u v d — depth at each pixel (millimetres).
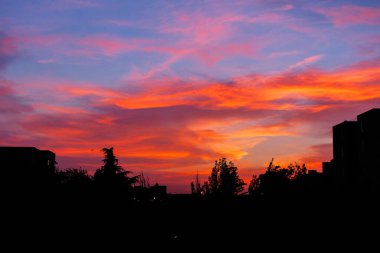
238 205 23781
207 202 23891
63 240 26656
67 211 28672
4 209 28000
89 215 28844
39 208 28469
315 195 25297
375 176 49062
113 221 28922
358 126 54344
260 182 24172
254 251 22438
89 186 30828
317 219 24234
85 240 27047
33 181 30719
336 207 25859
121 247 27047
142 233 28266
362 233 24672
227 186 24000
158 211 29641
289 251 22641
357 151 57594
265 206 23469
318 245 23219
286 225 23312
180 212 25875
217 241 23031
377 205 27125
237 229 23094
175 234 26469
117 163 33688
